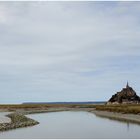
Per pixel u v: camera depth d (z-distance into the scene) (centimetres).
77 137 4147
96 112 11419
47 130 4938
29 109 15438
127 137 4153
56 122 6781
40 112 12550
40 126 5688
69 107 18538
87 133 4591
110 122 6600
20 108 16075
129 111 8525
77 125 5944
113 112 9831
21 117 7188
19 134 4409
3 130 4878
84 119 7781
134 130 4975
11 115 8700
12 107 16512
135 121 6769
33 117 8906
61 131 4853
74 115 9994
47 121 7125
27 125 5762
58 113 11769
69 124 6216
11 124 5378
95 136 4259
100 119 7662
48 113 11825
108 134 4475
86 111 13412
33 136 4234
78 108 17012
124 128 5288
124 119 7406
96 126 5700
